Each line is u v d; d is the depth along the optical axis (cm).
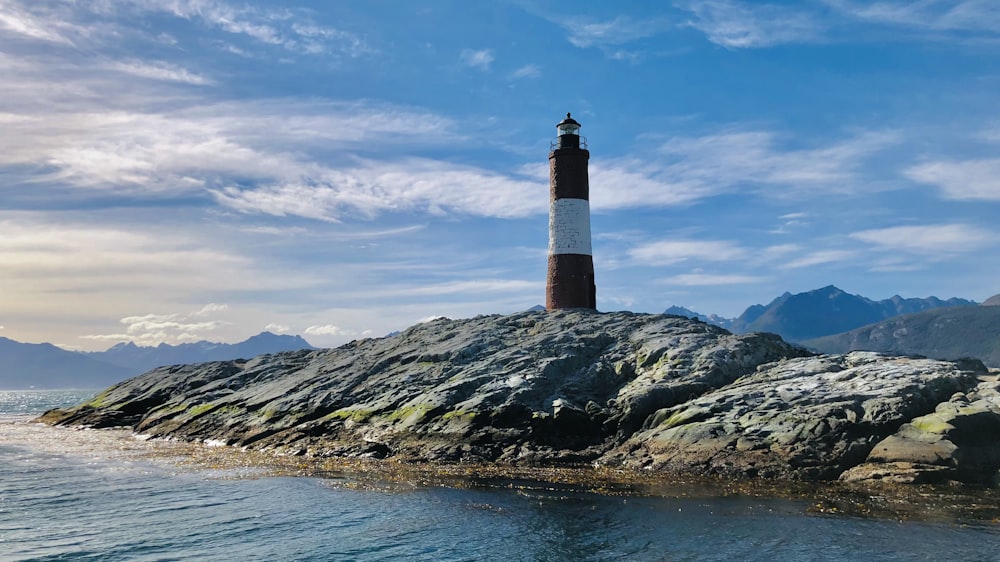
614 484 3136
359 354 6400
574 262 6244
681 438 3581
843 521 2411
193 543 2334
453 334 5956
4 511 2798
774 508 2612
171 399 6888
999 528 2314
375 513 2662
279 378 6538
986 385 3528
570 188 6322
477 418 4122
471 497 2902
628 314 5862
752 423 3481
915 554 2058
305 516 2645
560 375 4575
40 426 7338
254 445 4700
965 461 2975
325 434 4572
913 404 3300
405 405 4575
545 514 2591
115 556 2211
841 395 3516
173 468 3822
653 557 2084
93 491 3183
